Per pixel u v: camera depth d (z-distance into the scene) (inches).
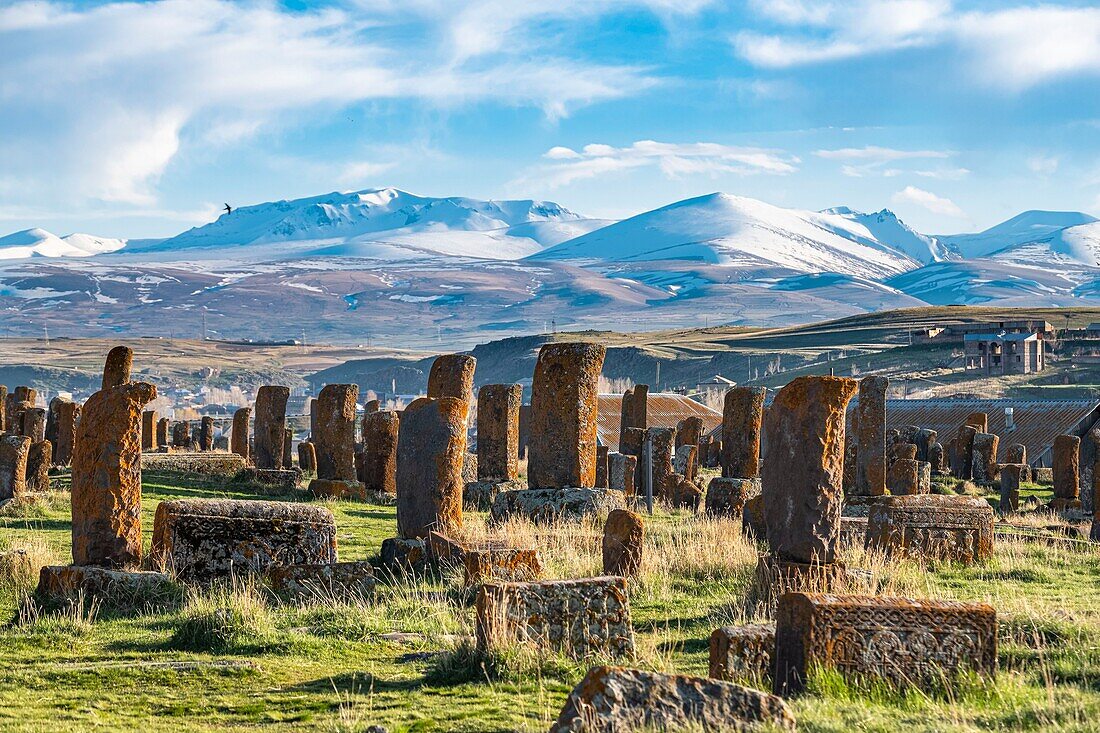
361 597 1304.1
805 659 855.7
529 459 2255.2
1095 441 2277.3
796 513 1254.3
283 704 895.7
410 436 1643.7
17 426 2903.5
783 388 1282.0
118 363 2194.9
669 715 699.4
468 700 882.1
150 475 2662.4
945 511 1667.1
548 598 987.3
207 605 1208.2
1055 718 772.6
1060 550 1835.6
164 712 877.8
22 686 947.3
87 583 1263.5
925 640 865.5
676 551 1590.8
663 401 6082.7
